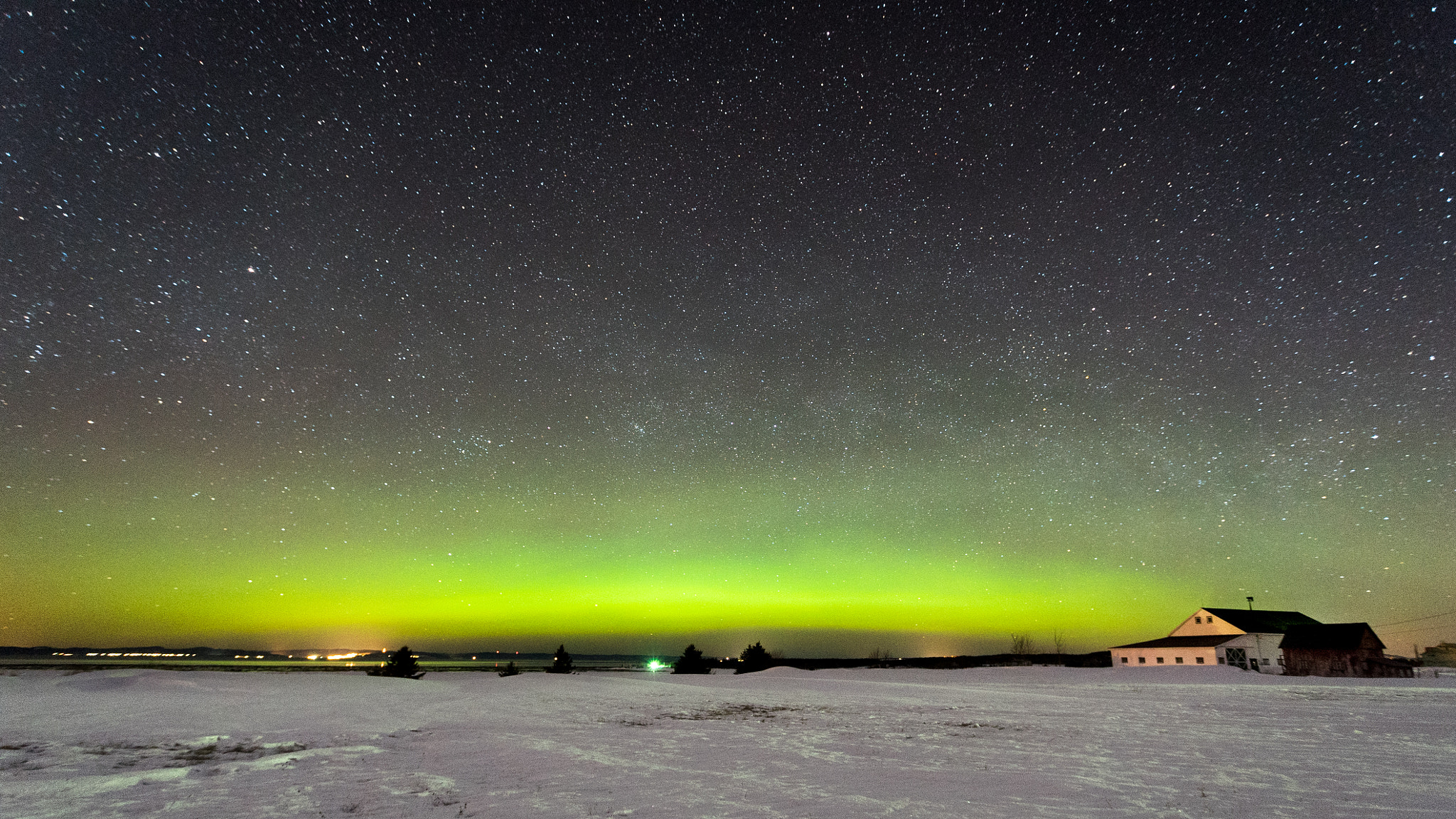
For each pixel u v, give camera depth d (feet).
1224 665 173.06
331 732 47.06
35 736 41.91
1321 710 70.44
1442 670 173.78
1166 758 38.70
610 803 26.91
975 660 226.17
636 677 139.64
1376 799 27.45
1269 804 26.58
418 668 129.08
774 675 150.30
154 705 61.98
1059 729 53.88
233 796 27.25
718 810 25.67
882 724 57.06
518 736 47.44
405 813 24.90
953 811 25.57
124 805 25.64
